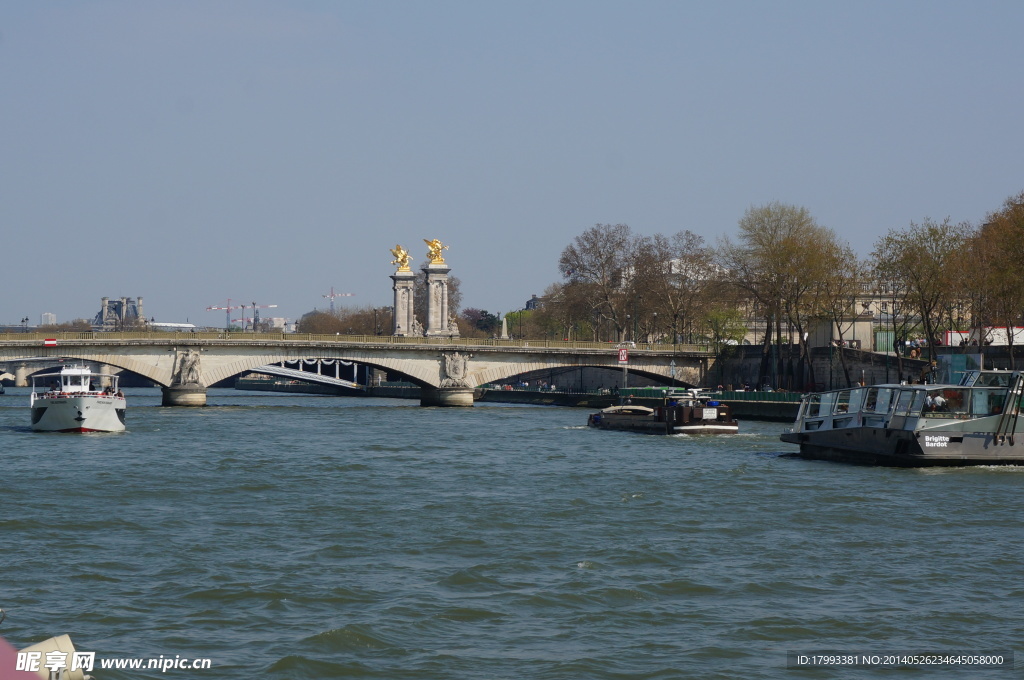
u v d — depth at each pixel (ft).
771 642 138.31
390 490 265.13
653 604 154.30
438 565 177.47
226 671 125.80
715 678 125.08
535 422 540.93
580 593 158.71
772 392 570.46
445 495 255.70
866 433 319.68
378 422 529.04
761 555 185.37
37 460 330.13
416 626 143.23
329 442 403.54
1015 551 189.06
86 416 437.99
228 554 184.96
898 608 152.56
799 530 209.46
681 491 262.26
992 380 307.78
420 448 380.78
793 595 159.22
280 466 316.81
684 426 448.65
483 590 160.97
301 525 213.46
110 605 151.02
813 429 347.97
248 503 242.37
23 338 572.10
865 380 614.75
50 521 214.28
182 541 195.93
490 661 130.21
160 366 613.11
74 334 599.57
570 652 133.59
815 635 141.08
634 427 476.54
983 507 235.81
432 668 127.75
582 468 315.37
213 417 550.36
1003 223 511.81
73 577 166.61
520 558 182.60
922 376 487.20
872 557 183.93
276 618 146.41
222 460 332.19
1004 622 146.61
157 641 136.15
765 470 307.78
